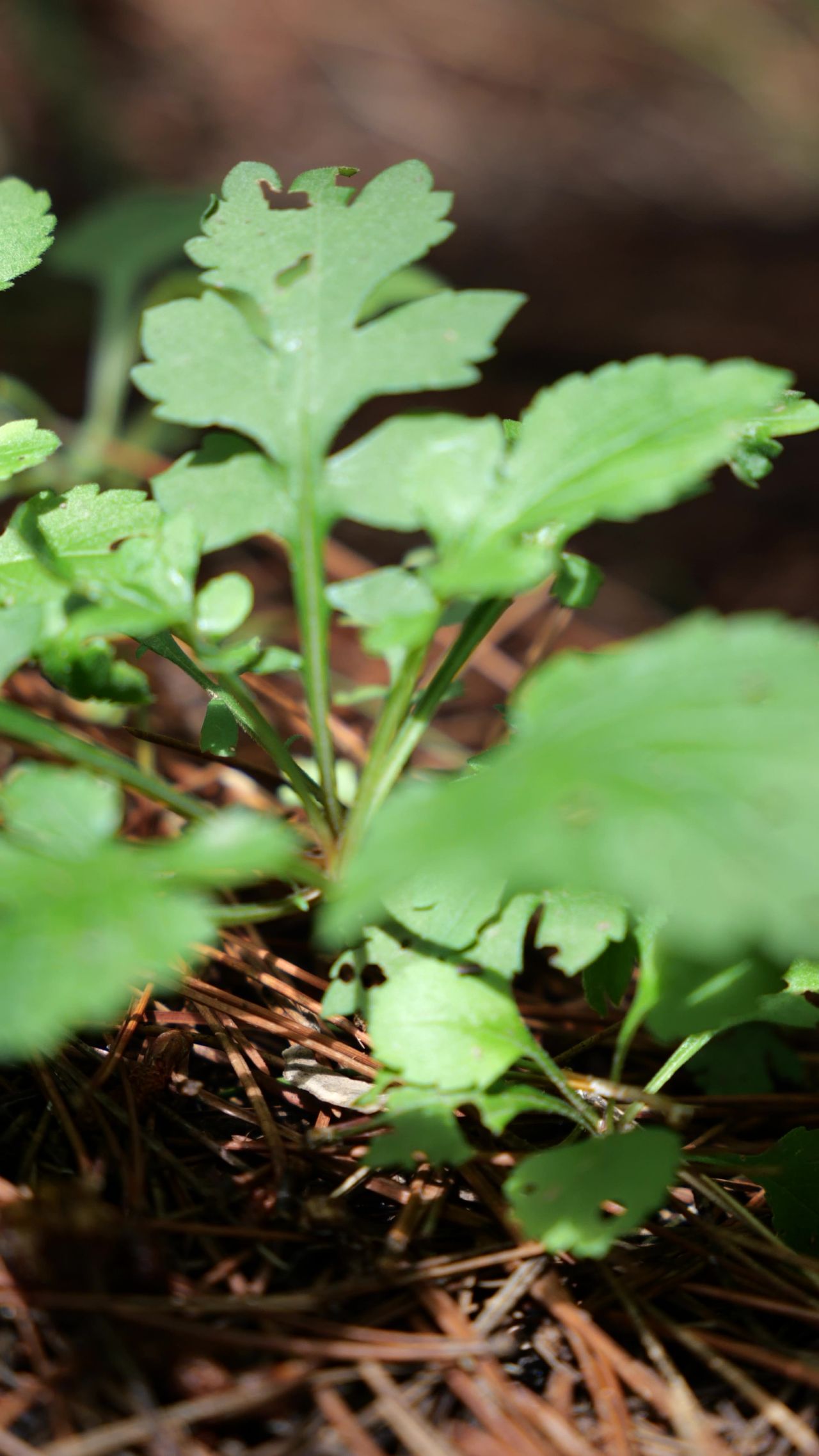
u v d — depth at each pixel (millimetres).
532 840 519
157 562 570
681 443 554
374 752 577
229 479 571
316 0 2189
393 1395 545
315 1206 568
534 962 663
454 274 1507
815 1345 563
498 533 558
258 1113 588
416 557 664
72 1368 542
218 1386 542
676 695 530
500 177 1849
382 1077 571
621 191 1832
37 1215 549
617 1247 577
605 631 974
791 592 1028
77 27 1715
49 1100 586
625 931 583
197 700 746
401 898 581
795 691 526
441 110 2020
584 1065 635
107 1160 577
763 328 1367
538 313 1393
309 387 571
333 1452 539
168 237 947
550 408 563
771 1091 625
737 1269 573
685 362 561
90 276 960
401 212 584
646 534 1137
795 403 609
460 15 2281
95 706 707
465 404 1211
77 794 543
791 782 519
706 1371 561
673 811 519
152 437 946
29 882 533
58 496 594
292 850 569
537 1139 596
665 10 2389
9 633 562
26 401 861
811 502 1158
